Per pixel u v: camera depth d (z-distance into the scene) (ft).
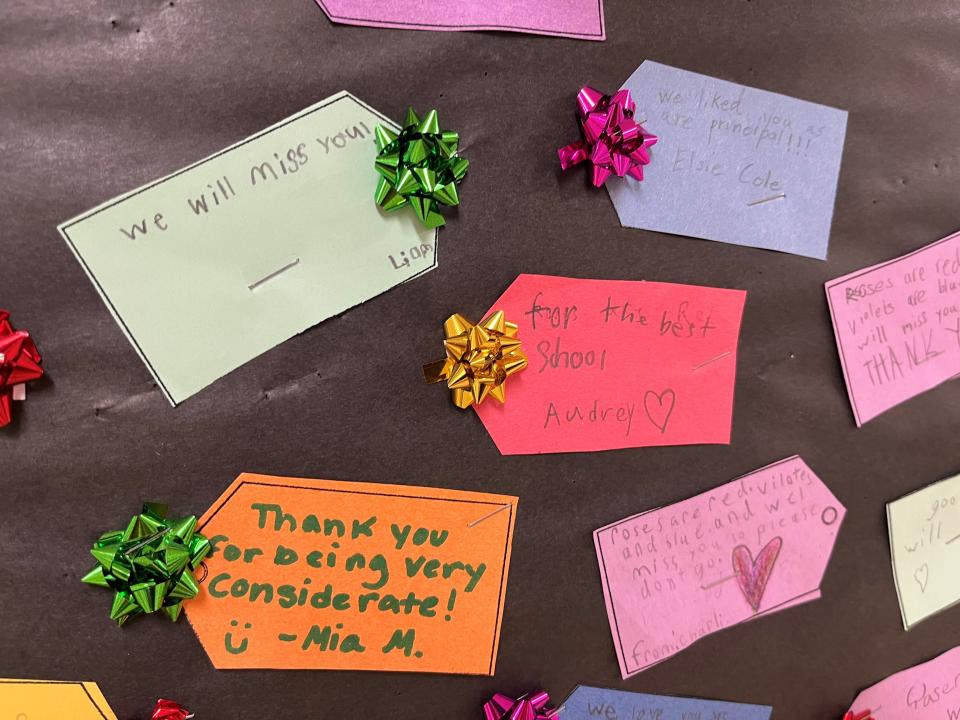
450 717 0.63
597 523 0.65
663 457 0.66
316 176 0.54
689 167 0.63
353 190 0.55
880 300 0.71
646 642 0.67
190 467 0.54
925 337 0.73
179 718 0.56
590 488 0.65
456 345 0.57
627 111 0.58
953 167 0.71
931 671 0.78
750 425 0.69
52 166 0.50
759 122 0.65
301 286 0.55
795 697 0.74
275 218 0.54
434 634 0.62
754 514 0.70
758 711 0.73
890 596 0.76
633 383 0.64
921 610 0.77
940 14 0.68
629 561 0.66
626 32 0.60
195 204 0.52
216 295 0.53
